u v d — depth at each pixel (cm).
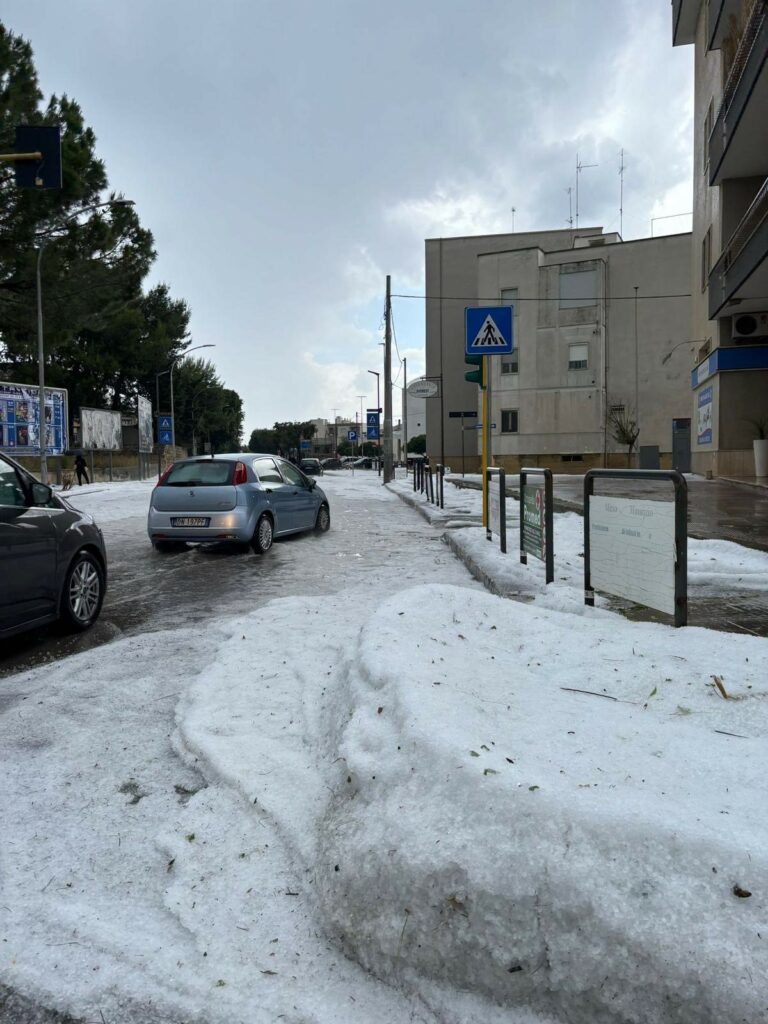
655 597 446
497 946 182
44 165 1228
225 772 301
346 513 1750
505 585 637
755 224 1895
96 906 228
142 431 4709
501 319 1013
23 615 516
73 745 348
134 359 5538
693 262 2805
